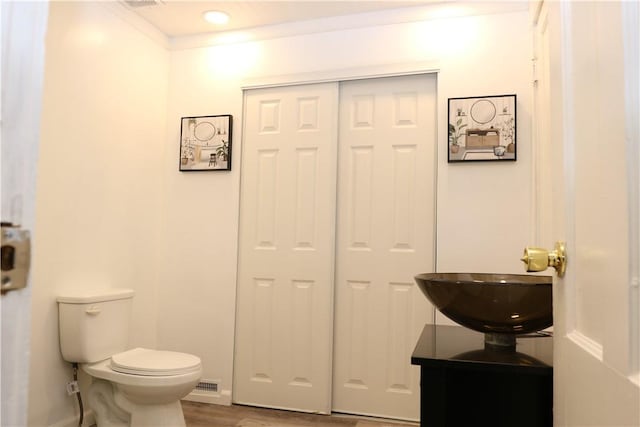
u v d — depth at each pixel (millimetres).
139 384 2107
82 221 2455
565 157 800
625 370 508
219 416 2688
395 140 2760
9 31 424
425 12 2688
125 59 2768
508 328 1166
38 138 453
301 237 2867
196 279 3023
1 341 413
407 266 2689
